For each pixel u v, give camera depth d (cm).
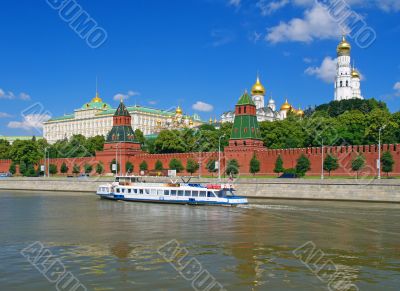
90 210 6216
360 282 2505
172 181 9775
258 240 3697
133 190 7656
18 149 15738
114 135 13675
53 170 14838
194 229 4309
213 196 6819
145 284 2448
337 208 6031
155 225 4612
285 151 10419
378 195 6931
